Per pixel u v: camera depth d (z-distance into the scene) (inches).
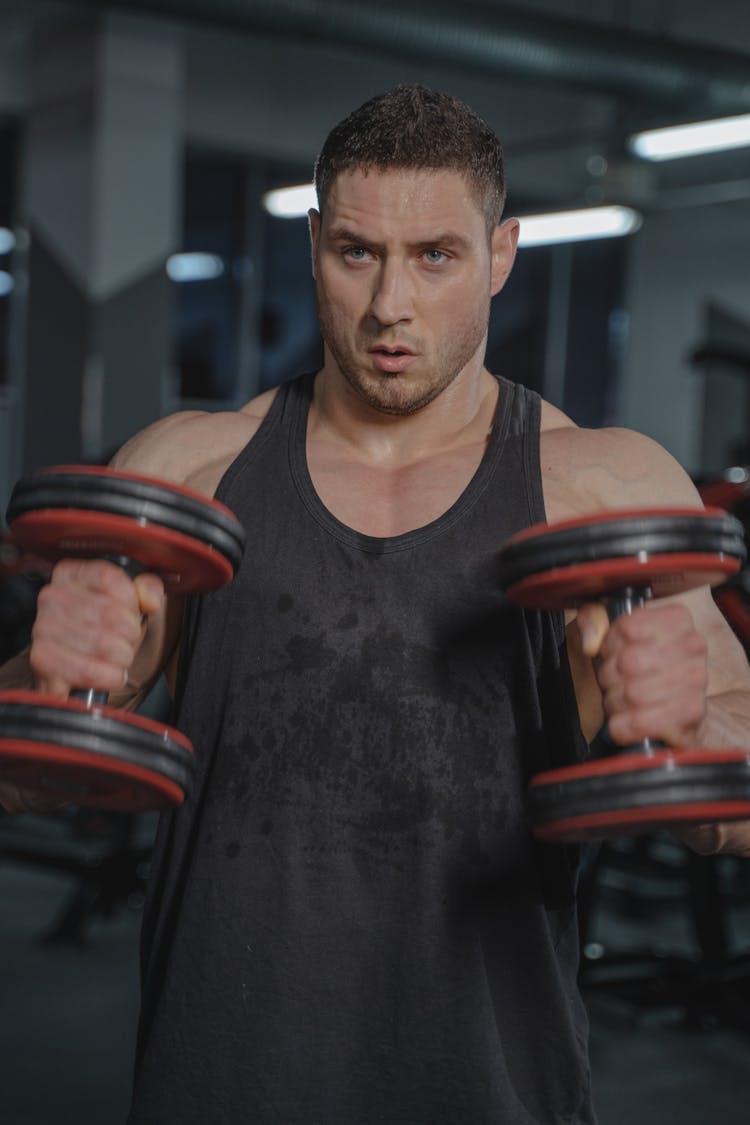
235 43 304.7
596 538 34.9
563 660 43.0
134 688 45.6
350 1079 39.9
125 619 36.2
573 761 42.8
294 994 40.1
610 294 399.9
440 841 40.6
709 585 39.3
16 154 311.7
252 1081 39.8
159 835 43.9
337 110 327.0
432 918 40.3
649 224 399.2
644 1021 123.0
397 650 41.5
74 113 279.4
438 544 42.2
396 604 41.8
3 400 309.3
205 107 312.2
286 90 320.8
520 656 41.7
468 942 40.4
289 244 345.4
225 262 339.9
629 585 36.6
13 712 34.5
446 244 41.3
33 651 36.3
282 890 40.6
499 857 40.9
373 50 206.2
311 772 41.2
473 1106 39.6
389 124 40.6
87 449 277.7
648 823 35.0
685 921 155.0
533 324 394.0
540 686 42.6
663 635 35.1
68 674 36.0
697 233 405.7
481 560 42.1
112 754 34.7
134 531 35.2
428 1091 39.8
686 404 412.2
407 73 328.2
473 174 41.5
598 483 44.1
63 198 283.3
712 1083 109.4
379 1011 40.1
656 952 123.3
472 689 41.4
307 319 350.9
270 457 44.8
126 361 281.9
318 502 43.2
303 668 41.6
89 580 36.2
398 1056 39.9
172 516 35.6
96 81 273.9
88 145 276.5
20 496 36.3
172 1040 40.6
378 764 41.0
